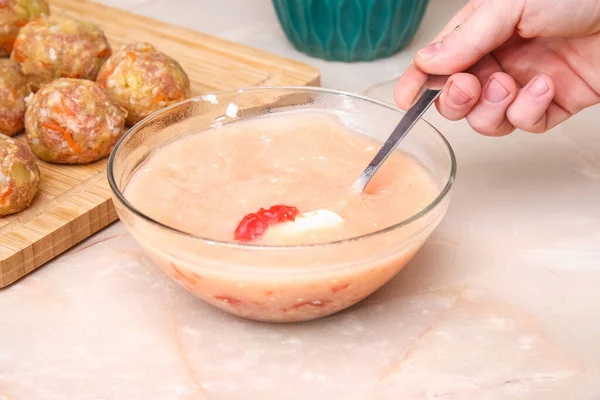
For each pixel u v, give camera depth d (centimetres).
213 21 208
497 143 156
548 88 118
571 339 113
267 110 135
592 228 134
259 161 126
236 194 118
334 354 111
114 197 109
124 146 119
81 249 133
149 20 196
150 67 156
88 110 144
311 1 179
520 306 119
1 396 105
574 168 149
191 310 119
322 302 106
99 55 166
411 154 125
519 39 133
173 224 112
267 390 105
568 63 132
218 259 102
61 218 131
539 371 108
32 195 134
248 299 105
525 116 121
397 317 117
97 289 124
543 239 132
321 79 182
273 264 100
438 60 121
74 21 167
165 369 109
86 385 106
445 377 107
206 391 105
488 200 141
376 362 109
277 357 110
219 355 111
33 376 108
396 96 130
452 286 123
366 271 104
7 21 176
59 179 143
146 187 120
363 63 190
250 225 107
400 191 119
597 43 128
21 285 125
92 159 147
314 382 106
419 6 184
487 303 119
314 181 121
